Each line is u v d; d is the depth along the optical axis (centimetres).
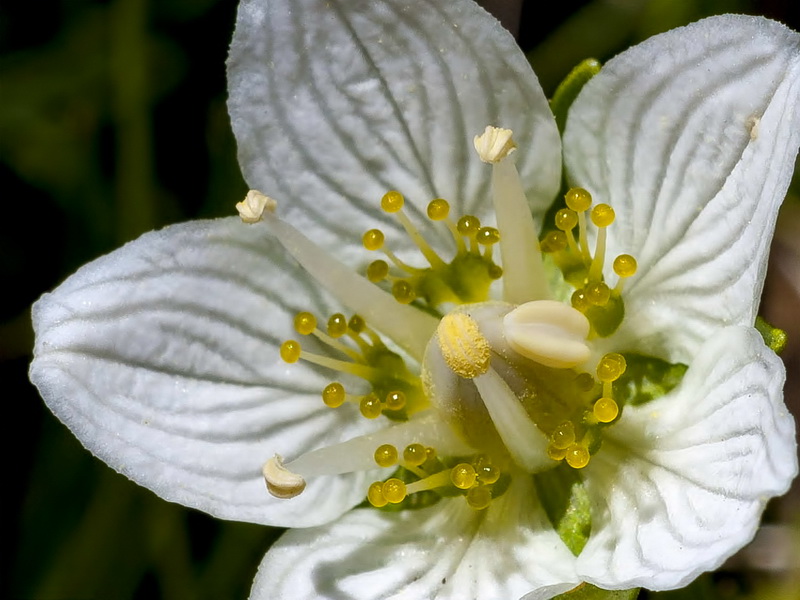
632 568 7
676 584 7
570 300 8
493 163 7
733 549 7
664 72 7
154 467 7
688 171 7
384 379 8
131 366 7
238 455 7
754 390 7
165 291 7
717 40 7
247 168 8
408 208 8
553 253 8
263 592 7
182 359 7
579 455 7
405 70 7
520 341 7
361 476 8
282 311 8
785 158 7
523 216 7
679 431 7
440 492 7
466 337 7
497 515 7
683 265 7
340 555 7
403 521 7
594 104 7
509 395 7
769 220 7
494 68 7
